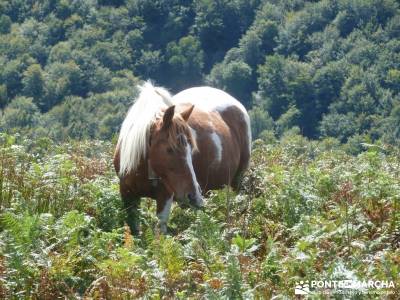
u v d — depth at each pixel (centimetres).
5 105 10806
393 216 1176
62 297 909
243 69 12556
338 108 10162
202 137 1341
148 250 1028
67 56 12581
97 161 1684
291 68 11269
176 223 1313
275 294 918
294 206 1232
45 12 14725
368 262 980
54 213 1210
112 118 7806
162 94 1270
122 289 900
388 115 9512
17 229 1005
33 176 1338
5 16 14438
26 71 11269
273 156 1930
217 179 1389
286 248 1050
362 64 11550
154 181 1230
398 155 1895
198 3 14925
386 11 13512
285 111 10944
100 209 1247
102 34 13775
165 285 936
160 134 1191
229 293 869
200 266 986
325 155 2067
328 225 1094
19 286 905
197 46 13750
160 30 14962
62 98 10781
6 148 1501
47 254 943
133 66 13300
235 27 14850
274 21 14000
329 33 13250
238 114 1512
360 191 1309
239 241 1018
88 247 1016
